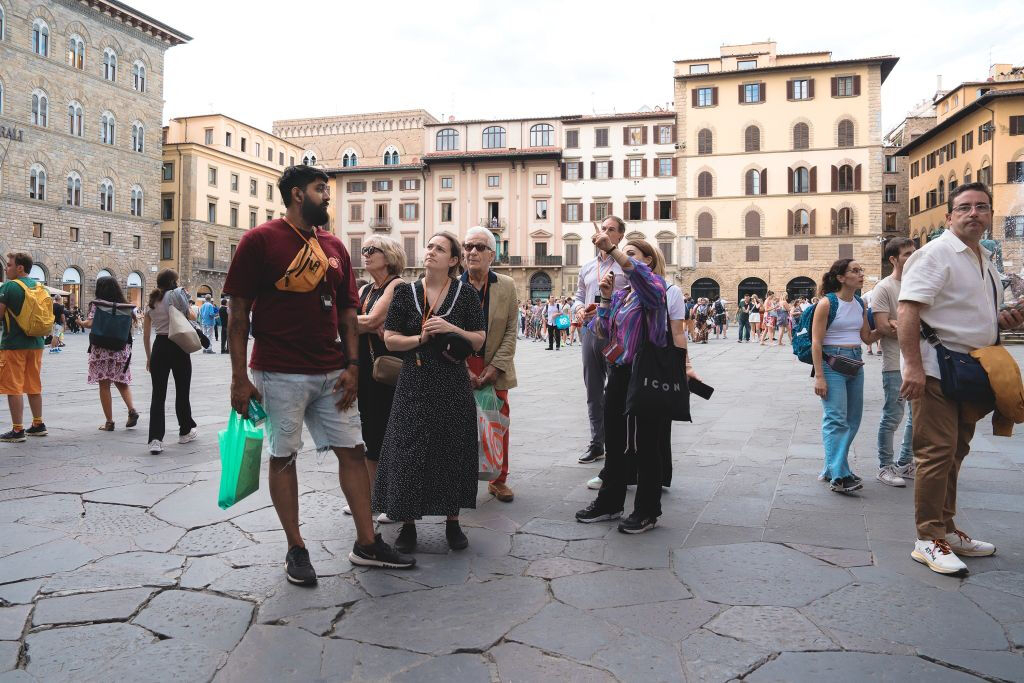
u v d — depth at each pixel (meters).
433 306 3.64
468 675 2.43
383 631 2.76
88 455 5.98
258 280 3.16
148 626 2.80
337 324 3.43
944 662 2.48
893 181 59.84
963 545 3.53
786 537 3.83
